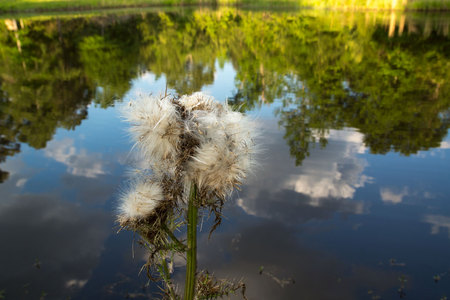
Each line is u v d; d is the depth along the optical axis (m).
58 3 61.47
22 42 27.86
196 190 1.05
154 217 1.10
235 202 5.82
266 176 6.59
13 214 5.49
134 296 3.78
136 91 1.05
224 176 1.01
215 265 4.28
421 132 9.13
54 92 13.93
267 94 12.76
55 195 6.10
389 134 8.92
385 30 32.53
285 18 45.50
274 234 4.96
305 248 4.66
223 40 29.70
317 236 4.93
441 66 18.06
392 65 18.67
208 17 47.84
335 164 7.15
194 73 16.92
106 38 31.16
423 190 6.15
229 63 20.20
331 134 8.93
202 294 1.21
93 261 4.43
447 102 11.77
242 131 1.06
